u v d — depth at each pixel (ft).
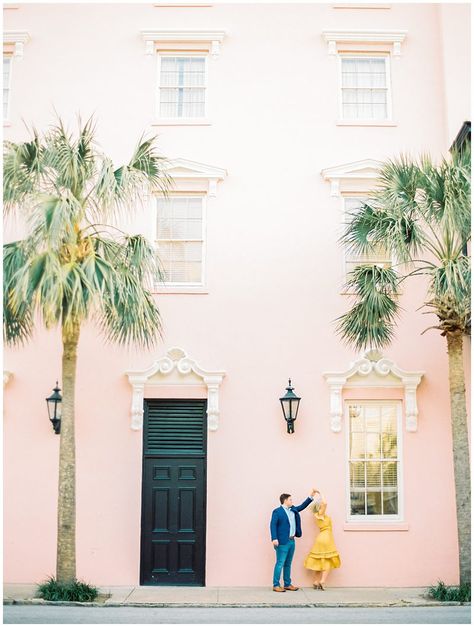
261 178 43.47
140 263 35.88
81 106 44.32
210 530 39.65
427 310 41.96
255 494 40.06
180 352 41.29
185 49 45.50
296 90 44.57
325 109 44.34
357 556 39.34
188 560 39.70
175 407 41.09
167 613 32.60
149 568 39.55
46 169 38.06
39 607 33.14
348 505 40.34
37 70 44.65
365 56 45.42
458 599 34.88
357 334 37.70
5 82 44.93
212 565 39.32
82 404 40.88
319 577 38.78
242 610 33.50
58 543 34.81
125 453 40.40
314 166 43.65
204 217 43.24
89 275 32.63
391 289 37.73
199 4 45.29
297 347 41.63
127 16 45.39
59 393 40.45
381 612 33.01
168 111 45.01
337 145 43.93
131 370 40.73
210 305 42.01
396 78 44.88
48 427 40.78
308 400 41.04
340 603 34.53
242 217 43.04
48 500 40.11
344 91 45.27
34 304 32.63
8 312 34.30
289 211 43.09
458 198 34.58
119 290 33.45
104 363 41.29
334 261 42.50
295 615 32.45
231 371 41.32
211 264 42.47
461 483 35.37
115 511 39.86
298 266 42.47
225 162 43.68
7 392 41.14
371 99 45.37
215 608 33.96
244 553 39.47
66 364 35.19
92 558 39.42
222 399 40.98
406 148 43.93
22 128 44.01
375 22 45.16
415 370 41.27
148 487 40.37
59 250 33.76
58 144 34.81
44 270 31.76
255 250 42.65
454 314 35.99
